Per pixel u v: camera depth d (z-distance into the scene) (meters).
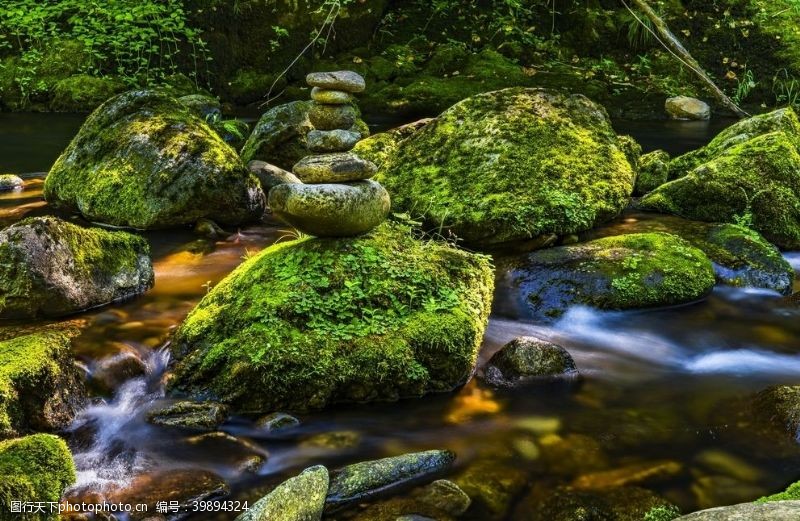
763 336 4.82
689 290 5.14
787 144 6.89
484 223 5.67
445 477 3.27
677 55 7.79
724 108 12.37
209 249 5.96
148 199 6.19
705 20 14.00
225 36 12.06
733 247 5.74
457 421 3.75
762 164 6.66
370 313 4.06
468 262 4.67
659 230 6.09
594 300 5.01
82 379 3.84
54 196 6.78
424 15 13.73
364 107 11.66
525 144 6.33
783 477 3.30
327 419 3.72
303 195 4.30
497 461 3.40
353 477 3.13
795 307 5.18
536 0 13.98
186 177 6.18
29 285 4.36
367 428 3.67
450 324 4.09
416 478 3.22
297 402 3.76
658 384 4.21
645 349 4.64
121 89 11.18
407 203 6.14
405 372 3.87
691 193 6.50
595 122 6.80
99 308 4.68
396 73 12.45
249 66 12.27
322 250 4.38
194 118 6.84
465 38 13.51
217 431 3.59
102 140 6.70
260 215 6.71
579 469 3.35
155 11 11.84
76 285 4.55
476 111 6.70
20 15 11.72
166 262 5.61
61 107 11.04
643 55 13.48
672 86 12.75
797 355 4.59
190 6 11.98
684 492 3.20
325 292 4.12
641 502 3.11
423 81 12.01
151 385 3.97
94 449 3.43
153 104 6.84
